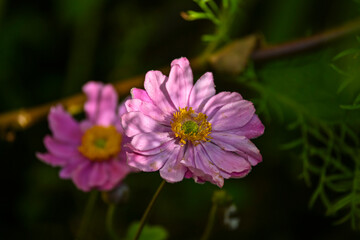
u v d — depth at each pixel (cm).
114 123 53
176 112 39
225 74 51
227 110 40
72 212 68
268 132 63
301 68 54
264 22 65
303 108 52
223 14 51
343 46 50
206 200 68
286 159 65
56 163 51
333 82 53
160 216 68
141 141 38
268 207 68
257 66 52
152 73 39
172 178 38
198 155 39
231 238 67
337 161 50
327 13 63
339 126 54
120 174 49
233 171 39
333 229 66
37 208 68
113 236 49
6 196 68
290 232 67
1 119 55
